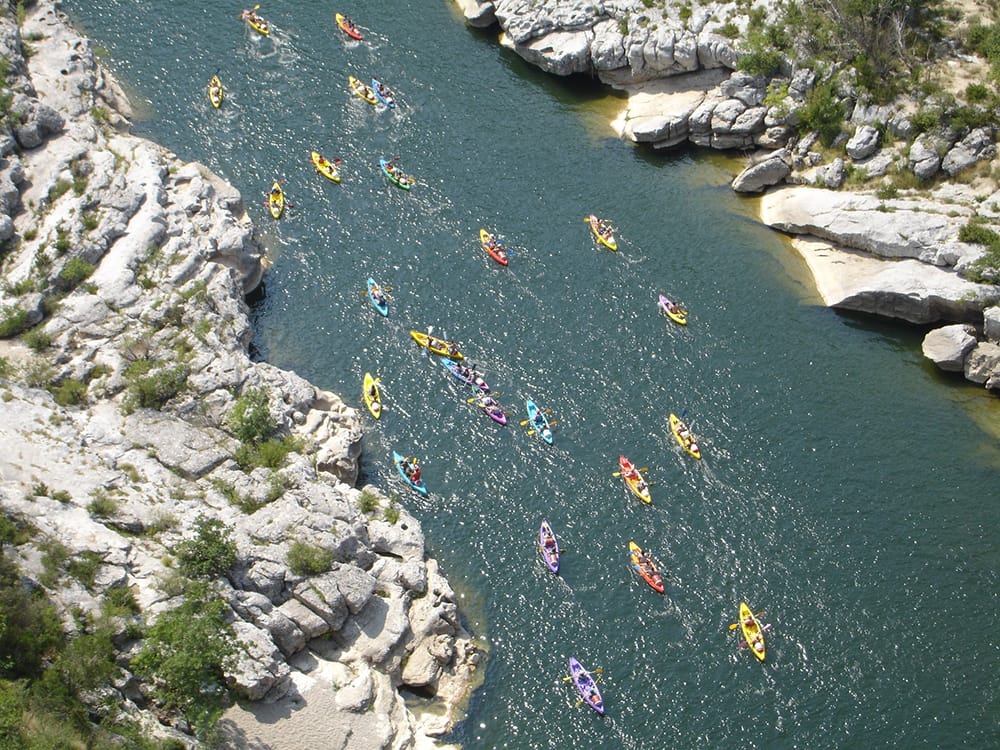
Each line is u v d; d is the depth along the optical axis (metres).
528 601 85.25
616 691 80.44
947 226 105.44
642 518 91.00
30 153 105.31
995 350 100.81
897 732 78.88
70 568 72.56
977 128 109.88
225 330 95.94
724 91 120.69
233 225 104.44
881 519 91.69
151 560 75.06
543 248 111.94
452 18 138.00
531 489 92.62
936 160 109.62
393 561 81.81
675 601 85.69
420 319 105.19
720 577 87.44
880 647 83.50
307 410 93.31
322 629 76.44
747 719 79.25
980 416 99.94
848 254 110.38
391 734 73.62
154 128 121.19
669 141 122.12
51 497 76.69
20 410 83.00
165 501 79.12
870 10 115.00
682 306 107.44
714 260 111.75
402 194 116.56
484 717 78.56
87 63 119.94
